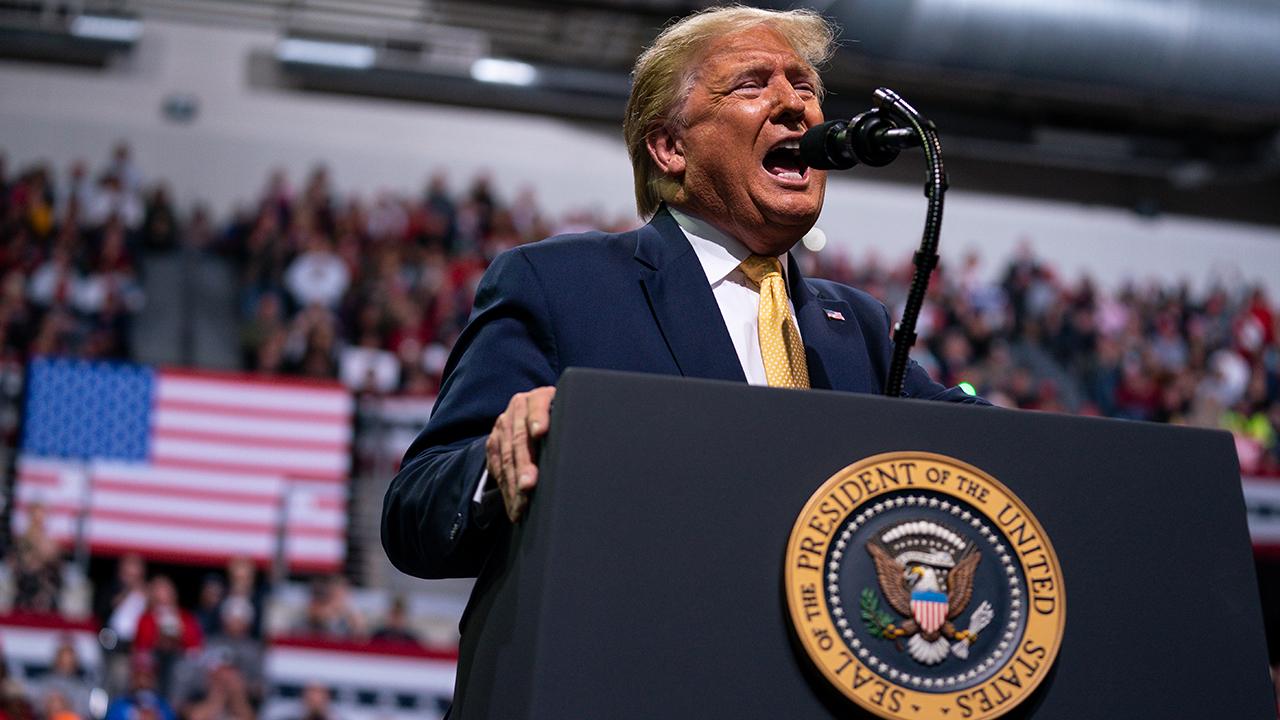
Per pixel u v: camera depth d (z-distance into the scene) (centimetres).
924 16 1221
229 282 1434
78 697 773
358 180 1548
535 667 107
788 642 110
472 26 1483
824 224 1633
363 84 1562
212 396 1064
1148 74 1283
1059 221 1705
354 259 1388
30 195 1394
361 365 1260
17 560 918
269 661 820
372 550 1052
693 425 113
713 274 161
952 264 1666
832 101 1497
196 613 946
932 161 139
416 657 834
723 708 108
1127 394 1506
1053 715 112
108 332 1288
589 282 150
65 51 1514
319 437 1070
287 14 1491
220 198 1519
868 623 110
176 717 772
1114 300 1667
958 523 113
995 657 111
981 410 118
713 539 111
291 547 1024
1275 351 1627
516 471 117
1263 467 1301
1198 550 119
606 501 111
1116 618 115
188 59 1538
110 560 1049
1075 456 118
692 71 164
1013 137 1583
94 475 1038
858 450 115
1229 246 1731
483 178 1524
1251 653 117
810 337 157
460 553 135
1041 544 114
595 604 109
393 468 1086
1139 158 1614
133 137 1511
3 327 1245
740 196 159
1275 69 1287
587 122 1616
